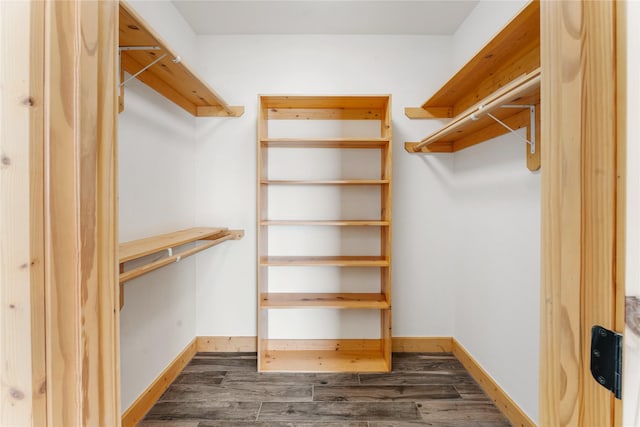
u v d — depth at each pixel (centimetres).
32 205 41
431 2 210
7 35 40
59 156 43
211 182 248
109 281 51
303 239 250
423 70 248
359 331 250
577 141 41
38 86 41
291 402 185
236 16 225
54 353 43
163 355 198
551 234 47
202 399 188
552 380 47
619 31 36
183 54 226
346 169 249
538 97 136
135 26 118
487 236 199
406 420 171
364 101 227
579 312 41
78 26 45
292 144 235
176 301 216
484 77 192
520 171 166
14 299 40
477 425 168
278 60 247
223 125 247
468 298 224
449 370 222
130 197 161
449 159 248
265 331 237
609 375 37
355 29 240
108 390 51
